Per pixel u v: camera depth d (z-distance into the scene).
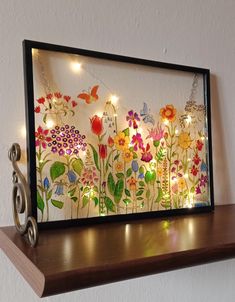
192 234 0.63
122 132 0.75
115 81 0.75
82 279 0.44
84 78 0.72
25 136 0.67
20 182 0.61
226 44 0.94
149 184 0.77
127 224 0.71
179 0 0.87
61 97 0.69
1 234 0.62
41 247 0.54
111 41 0.77
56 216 0.67
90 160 0.71
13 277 0.66
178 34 0.86
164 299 0.83
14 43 0.67
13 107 0.66
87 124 0.71
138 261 0.48
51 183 0.67
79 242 0.57
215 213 0.82
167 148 0.80
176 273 0.85
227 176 0.93
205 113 0.87
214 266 0.91
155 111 0.80
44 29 0.70
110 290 0.76
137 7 0.80
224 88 0.93
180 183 0.81
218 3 0.94
